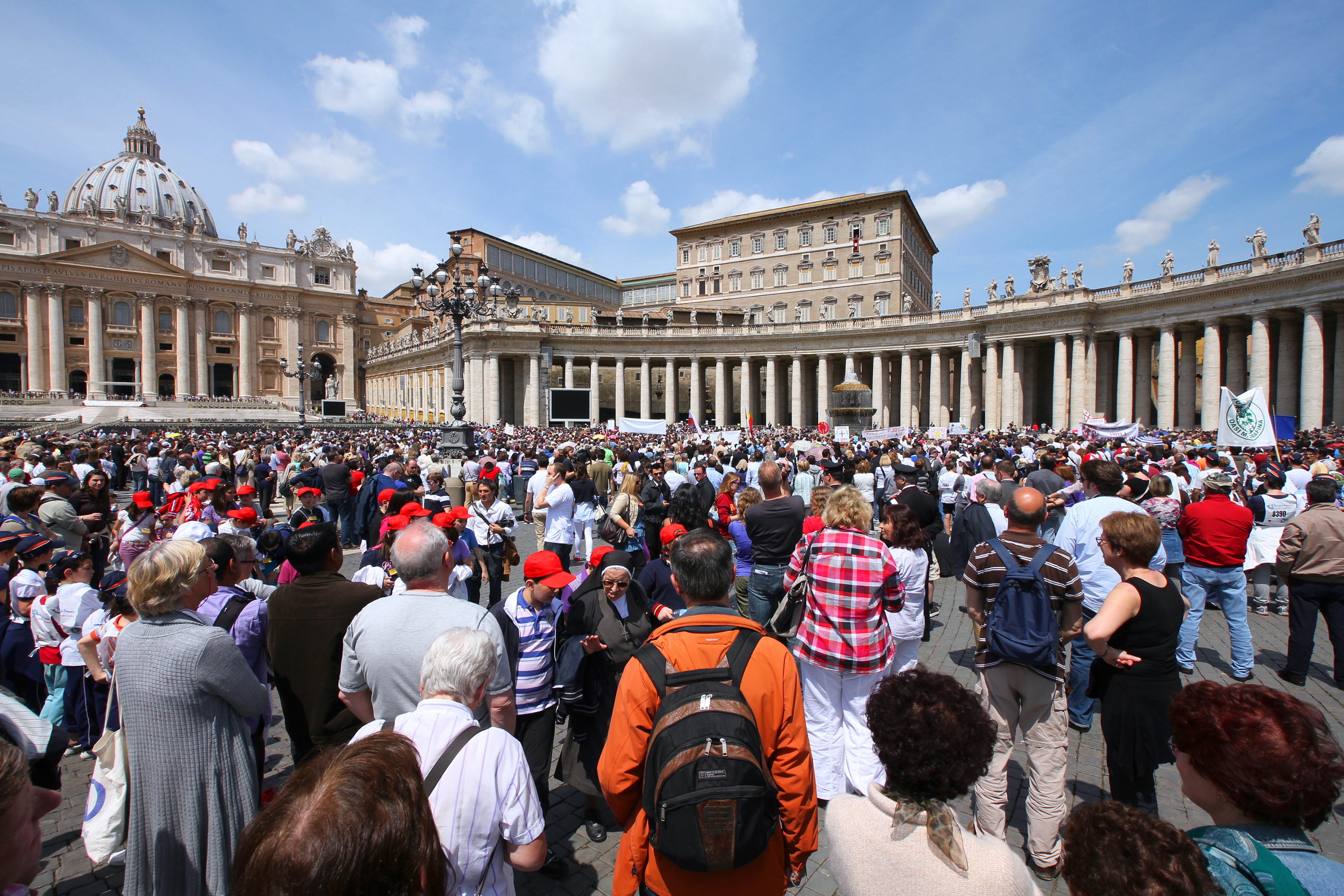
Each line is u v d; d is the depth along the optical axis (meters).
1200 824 5.62
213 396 108.19
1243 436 16.53
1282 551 8.45
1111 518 5.08
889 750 2.75
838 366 75.50
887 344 61.56
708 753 2.96
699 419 70.00
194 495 10.78
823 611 5.71
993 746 2.78
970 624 11.09
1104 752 6.96
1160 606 4.80
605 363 76.88
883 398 63.03
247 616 5.38
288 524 10.80
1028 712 5.10
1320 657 9.46
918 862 2.60
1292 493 11.84
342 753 2.41
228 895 3.90
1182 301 43.75
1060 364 50.81
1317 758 2.38
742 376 68.50
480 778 3.05
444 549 4.48
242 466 21.25
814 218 85.00
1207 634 10.64
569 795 6.45
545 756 5.54
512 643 5.39
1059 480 11.07
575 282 106.12
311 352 116.31
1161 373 45.34
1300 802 2.37
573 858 5.41
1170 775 6.54
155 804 3.79
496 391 65.31
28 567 7.54
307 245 117.00
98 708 6.96
